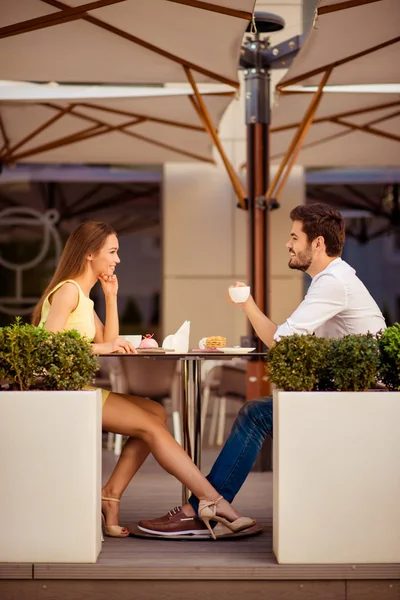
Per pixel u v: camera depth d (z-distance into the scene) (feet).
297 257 15.69
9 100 25.45
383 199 38.81
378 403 12.03
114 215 38.47
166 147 31.01
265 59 24.97
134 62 22.08
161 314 37.14
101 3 18.08
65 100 25.66
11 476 11.98
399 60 21.86
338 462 12.01
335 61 21.97
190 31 19.81
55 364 12.42
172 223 36.94
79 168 38.52
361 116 27.68
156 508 16.92
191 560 12.34
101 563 12.07
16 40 20.43
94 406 12.02
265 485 20.21
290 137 29.68
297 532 11.98
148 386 25.57
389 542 11.97
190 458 14.70
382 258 39.63
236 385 27.89
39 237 38.52
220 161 36.70
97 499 12.31
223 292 36.83
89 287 15.62
